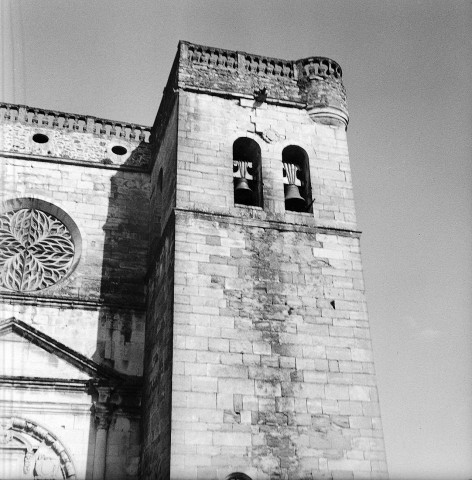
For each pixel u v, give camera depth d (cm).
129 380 2678
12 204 2989
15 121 3159
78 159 3159
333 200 2666
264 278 2409
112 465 2545
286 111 2823
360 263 2539
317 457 2152
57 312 2773
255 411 2169
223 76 2803
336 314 2409
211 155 2612
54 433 2539
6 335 2645
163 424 2202
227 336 2266
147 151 3275
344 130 2866
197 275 2345
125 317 2833
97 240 3002
